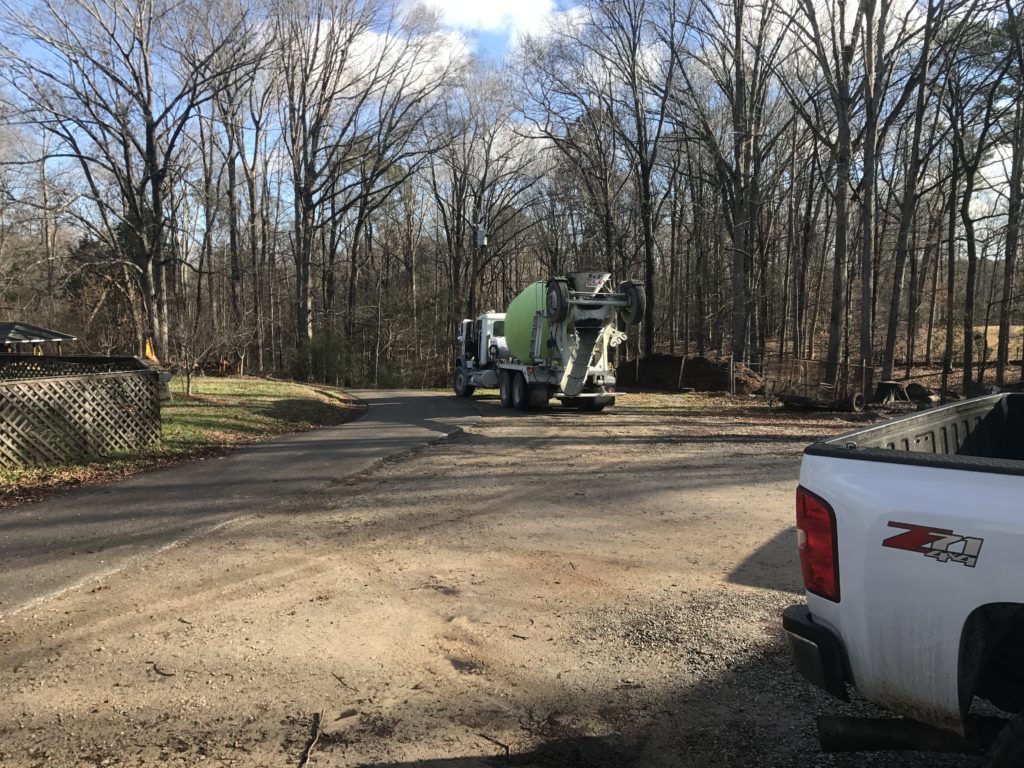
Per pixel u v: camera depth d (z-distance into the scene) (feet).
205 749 9.42
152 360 72.79
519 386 58.75
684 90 95.81
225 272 136.98
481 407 63.21
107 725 10.00
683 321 153.17
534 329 58.34
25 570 16.76
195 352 63.41
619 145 113.29
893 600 6.92
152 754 9.29
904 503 6.87
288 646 12.67
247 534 20.17
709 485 27.07
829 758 9.20
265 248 144.36
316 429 45.85
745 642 12.78
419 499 24.76
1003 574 6.21
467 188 151.33
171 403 51.42
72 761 9.11
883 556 6.99
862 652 7.23
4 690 10.99
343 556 18.10
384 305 142.72
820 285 128.98
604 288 60.13
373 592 15.49
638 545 18.99
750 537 19.71
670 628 13.43
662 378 82.02
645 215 101.35
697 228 132.16
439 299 143.95
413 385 134.00
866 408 58.80
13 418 27.86
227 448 36.42
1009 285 72.49
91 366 53.57
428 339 140.87
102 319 100.37
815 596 7.77
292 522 21.58
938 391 69.41
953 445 11.14
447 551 18.53
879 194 112.98
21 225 102.83
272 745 9.53
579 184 118.62
